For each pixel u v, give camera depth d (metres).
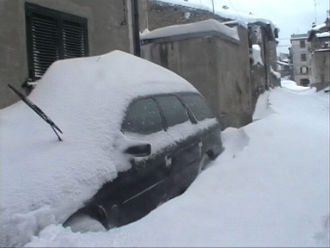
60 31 9.15
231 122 11.60
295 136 8.52
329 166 6.67
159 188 5.24
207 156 6.76
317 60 41.09
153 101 5.70
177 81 6.85
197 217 4.37
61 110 5.21
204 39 10.83
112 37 10.71
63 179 4.26
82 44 9.77
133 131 5.11
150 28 24.12
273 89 39.34
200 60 10.88
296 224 4.43
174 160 5.59
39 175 4.27
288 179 5.79
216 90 10.74
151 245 3.81
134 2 11.39
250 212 4.56
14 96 7.89
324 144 8.20
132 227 4.22
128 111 5.16
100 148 4.66
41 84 5.92
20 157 4.57
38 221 3.93
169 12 24.30
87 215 4.32
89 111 5.06
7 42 7.86
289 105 26.75
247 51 13.83
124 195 4.68
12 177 4.27
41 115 4.75
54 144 4.70
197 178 5.66
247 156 6.65
